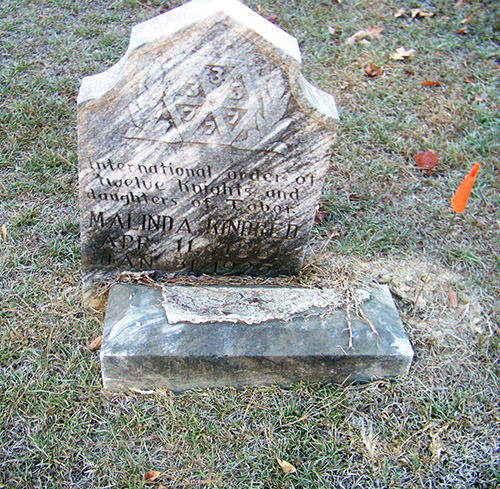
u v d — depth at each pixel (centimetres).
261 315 94
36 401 89
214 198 95
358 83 158
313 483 84
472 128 148
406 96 155
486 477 87
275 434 89
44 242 112
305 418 90
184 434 87
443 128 147
